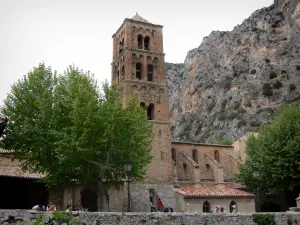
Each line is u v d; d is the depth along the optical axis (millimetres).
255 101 97125
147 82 52250
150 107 52156
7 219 18531
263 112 91375
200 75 131875
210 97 120562
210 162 54750
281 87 93688
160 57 55094
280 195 52594
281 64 97562
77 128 30188
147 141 37531
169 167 48969
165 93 53125
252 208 47812
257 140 53594
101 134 31453
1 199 36094
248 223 26188
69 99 31828
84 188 42250
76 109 29938
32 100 33156
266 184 47750
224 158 58719
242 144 64375
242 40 116312
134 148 33125
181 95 143500
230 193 47812
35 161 33969
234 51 118688
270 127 50719
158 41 56156
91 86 33594
